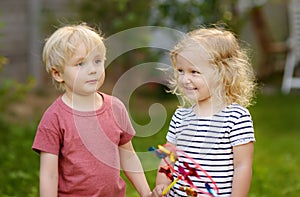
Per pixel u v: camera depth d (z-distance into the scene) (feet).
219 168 11.71
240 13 34.37
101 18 30.91
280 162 24.00
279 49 41.24
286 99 37.01
